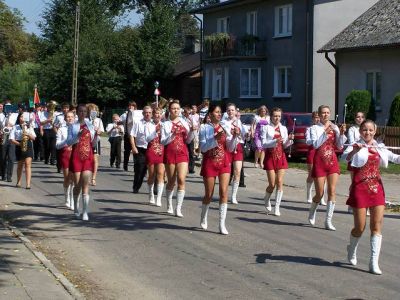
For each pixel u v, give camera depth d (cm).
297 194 1698
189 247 1012
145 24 4969
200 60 4841
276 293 763
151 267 891
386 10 3108
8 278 779
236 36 3953
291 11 3600
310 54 3456
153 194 1448
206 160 1109
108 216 1284
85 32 5284
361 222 871
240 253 973
